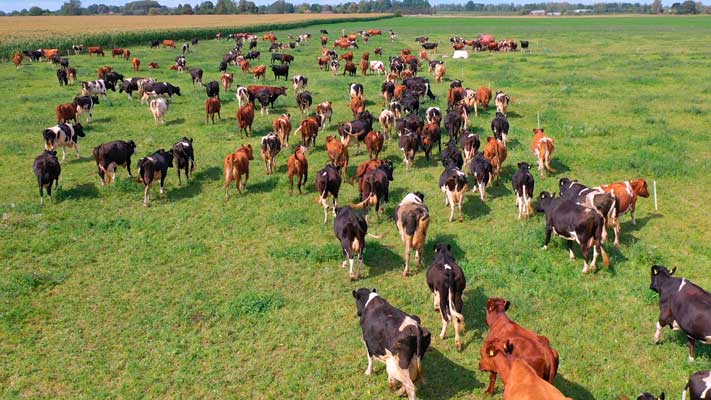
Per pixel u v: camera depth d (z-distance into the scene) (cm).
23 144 2380
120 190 1869
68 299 1221
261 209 1739
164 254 1435
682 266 1309
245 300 1199
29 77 4331
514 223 1589
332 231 1574
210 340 1080
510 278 1270
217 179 1995
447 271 1021
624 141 2366
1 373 979
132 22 15375
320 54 6312
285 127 2320
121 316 1158
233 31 10019
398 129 2369
